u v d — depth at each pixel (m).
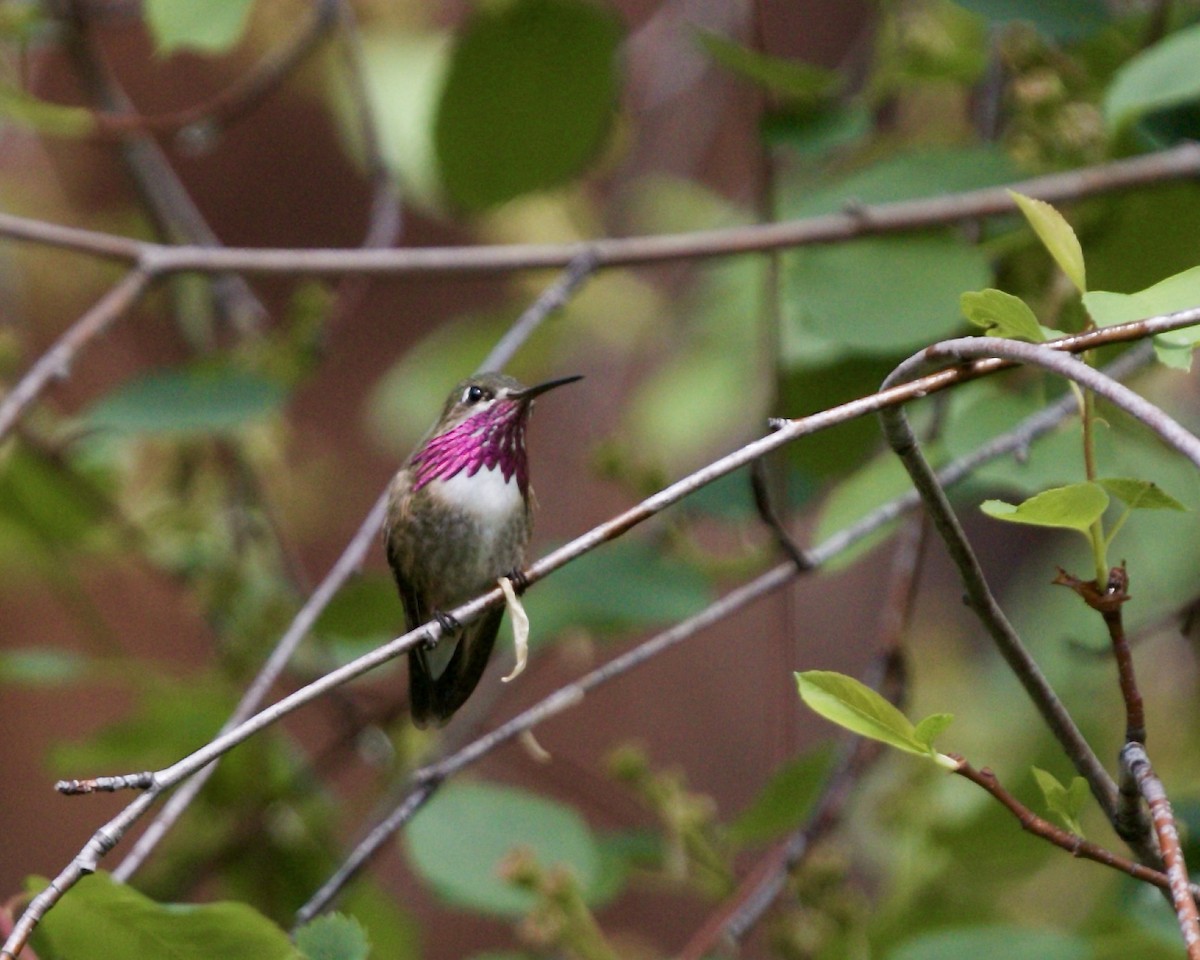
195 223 11.36
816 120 9.15
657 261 8.76
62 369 8.28
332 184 17.14
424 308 17.84
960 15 9.89
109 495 10.87
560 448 17.02
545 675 17.03
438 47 13.05
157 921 5.05
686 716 17.09
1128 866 4.51
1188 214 8.31
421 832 7.79
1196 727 13.22
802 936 7.96
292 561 10.77
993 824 8.30
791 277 8.34
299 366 10.16
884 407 4.82
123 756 9.59
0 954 4.61
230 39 7.71
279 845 10.16
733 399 13.95
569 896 7.17
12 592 14.98
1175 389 12.84
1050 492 4.39
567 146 10.17
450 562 8.70
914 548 8.67
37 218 13.52
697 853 8.16
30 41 10.58
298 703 5.06
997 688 13.48
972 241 8.86
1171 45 7.46
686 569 8.87
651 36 14.84
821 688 4.60
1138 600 10.94
